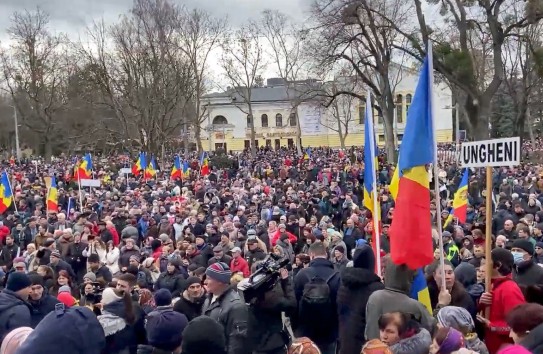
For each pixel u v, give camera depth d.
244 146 97.62
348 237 14.37
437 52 28.81
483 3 28.38
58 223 16.11
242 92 76.75
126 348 5.99
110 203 22.19
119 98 52.78
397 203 5.90
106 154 70.00
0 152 84.12
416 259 5.67
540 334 4.08
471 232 11.41
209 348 4.17
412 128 6.08
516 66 38.47
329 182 30.23
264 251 11.66
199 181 30.86
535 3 27.03
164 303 6.30
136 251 12.23
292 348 3.89
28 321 6.06
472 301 6.27
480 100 28.88
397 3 46.38
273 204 22.41
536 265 7.35
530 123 54.78
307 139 95.31
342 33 35.75
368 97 8.08
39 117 62.44
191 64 49.47
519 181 25.84
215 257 11.15
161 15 44.66
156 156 43.97
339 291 6.16
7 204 19.50
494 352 5.75
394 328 4.61
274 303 6.22
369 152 8.01
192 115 62.62
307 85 55.66
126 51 44.06
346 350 5.96
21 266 9.53
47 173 40.66
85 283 8.42
